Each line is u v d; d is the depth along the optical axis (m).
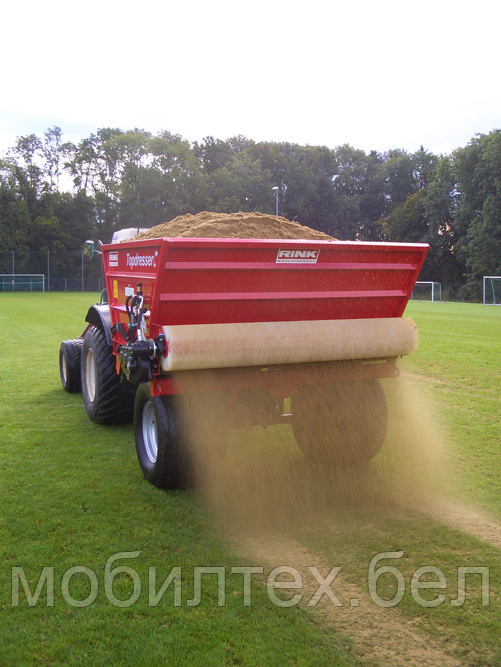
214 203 53.06
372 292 4.18
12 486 4.14
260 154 62.00
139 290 3.82
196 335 3.41
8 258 50.31
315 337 3.74
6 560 3.07
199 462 3.92
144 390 4.12
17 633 2.46
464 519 3.62
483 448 5.03
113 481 4.27
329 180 63.06
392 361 4.34
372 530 3.46
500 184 40.84
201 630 2.48
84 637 2.43
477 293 41.34
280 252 3.66
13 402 6.79
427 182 61.66
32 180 58.91
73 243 54.19
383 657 2.31
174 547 3.24
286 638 2.43
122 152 53.72
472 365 9.29
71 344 7.20
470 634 2.46
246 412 4.02
